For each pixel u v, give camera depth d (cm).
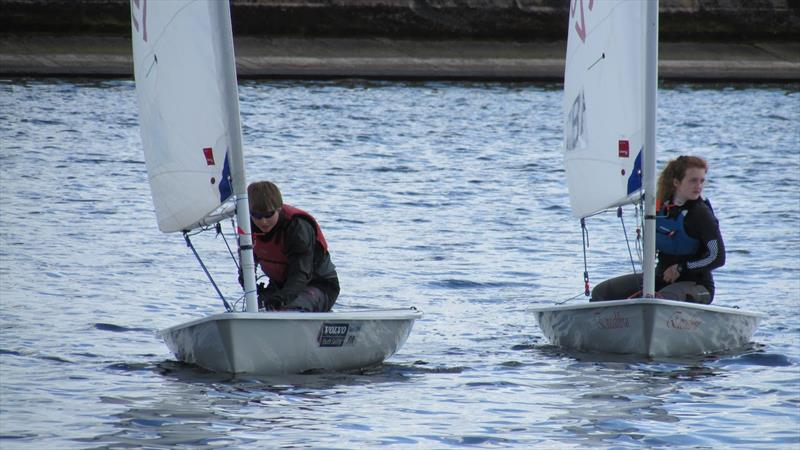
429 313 3994
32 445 2414
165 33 3000
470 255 5144
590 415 2744
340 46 16775
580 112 3572
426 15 17025
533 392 2948
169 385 2905
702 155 9300
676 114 12506
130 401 2755
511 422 2675
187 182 3038
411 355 3362
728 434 2617
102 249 4988
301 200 6650
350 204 6562
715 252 3412
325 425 2606
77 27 15875
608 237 5697
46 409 2680
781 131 11206
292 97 13150
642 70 3334
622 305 3294
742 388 3016
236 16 16525
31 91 12575
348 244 5325
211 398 2789
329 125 10812
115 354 3247
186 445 2433
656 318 3266
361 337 3102
